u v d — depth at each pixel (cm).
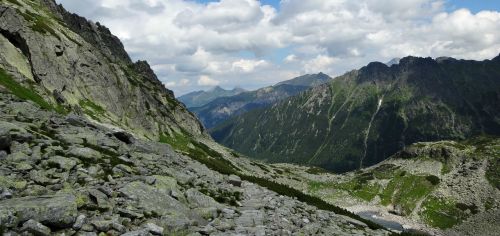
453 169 17488
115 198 1692
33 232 1227
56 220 1306
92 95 9481
